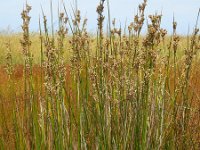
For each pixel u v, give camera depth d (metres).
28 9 2.53
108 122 2.72
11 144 3.32
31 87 2.87
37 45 11.75
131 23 2.64
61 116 2.68
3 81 6.03
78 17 2.53
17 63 10.23
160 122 2.86
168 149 3.04
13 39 12.64
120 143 2.73
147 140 2.76
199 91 3.74
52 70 2.53
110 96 2.73
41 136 2.86
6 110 3.73
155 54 2.54
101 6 2.54
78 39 2.56
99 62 2.71
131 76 2.69
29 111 2.95
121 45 2.71
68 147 2.71
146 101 2.71
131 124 2.74
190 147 3.13
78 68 2.63
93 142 2.83
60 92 2.62
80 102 2.70
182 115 3.08
